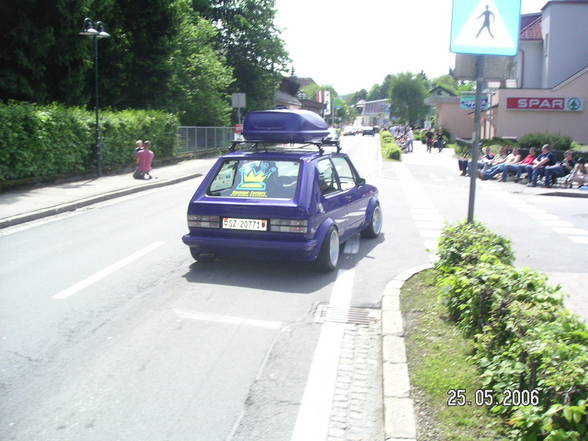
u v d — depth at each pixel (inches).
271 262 319.3
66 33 804.6
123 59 1023.6
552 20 1332.4
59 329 215.8
